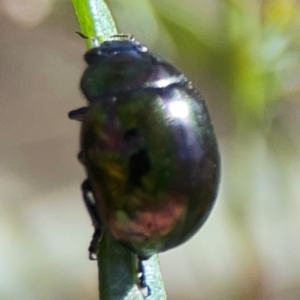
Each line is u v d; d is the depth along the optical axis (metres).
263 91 0.08
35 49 0.13
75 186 0.14
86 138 0.06
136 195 0.06
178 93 0.06
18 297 0.09
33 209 0.13
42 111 0.15
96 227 0.06
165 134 0.06
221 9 0.07
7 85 0.15
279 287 0.11
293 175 0.08
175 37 0.07
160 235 0.06
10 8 0.08
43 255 0.10
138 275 0.06
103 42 0.06
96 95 0.06
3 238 0.10
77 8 0.06
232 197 0.08
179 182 0.06
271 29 0.07
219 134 0.10
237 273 0.08
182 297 0.11
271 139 0.08
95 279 0.10
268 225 0.11
